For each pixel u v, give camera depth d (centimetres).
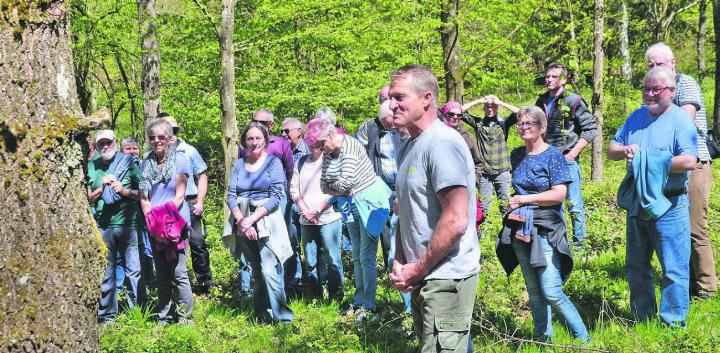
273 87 1591
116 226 676
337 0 1381
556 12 1719
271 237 627
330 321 620
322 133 620
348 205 636
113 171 688
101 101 1755
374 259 641
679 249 531
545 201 500
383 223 614
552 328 538
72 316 345
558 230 507
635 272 557
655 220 532
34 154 332
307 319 641
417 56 1506
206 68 1538
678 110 527
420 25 1282
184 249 660
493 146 938
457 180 348
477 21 1351
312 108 1588
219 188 1750
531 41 1508
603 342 511
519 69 1448
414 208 367
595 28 1388
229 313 693
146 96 1123
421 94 363
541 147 514
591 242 653
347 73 1591
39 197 333
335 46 1538
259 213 620
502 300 616
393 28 1355
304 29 1385
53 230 338
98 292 360
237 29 1340
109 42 1259
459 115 828
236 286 802
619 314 589
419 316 393
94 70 1691
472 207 371
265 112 815
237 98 1545
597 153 1570
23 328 329
